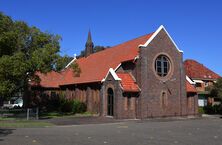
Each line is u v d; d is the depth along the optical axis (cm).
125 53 4238
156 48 3972
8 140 1783
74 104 4400
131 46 4291
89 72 4709
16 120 3312
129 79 3888
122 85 3756
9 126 2739
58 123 3095
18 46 3522
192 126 2781
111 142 1734
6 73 3222
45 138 1891
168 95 4019
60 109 4722
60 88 5366
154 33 3997
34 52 3456
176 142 1738
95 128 2625
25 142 1703
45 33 3662
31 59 3412
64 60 3641
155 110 3881
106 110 3956
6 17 3466
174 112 4050
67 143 1684
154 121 3469
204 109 4988
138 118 3766
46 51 3488
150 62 3900
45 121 3262
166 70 4059
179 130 2412
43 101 5262
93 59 5166
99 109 4094
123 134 2139
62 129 2534
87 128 2630
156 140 1820
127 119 3688
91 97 4369
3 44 3309
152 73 3906
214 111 4903
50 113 4344
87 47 6003
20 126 2758
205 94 5378
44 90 5288
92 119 3575
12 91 3547
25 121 3231
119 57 4275
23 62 3319
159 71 3984
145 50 3869
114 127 2722
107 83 3938
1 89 3216
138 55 3872
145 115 3784
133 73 3938
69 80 5112
